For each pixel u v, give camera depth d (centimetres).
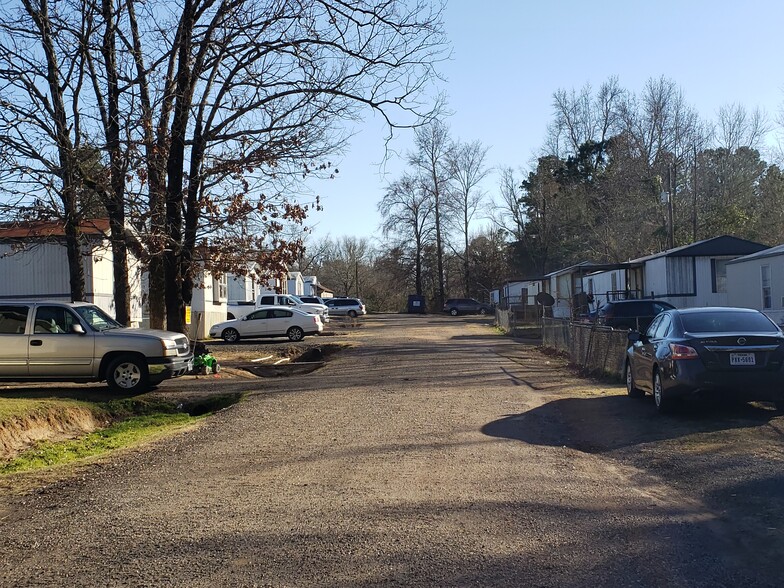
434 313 7669
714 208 4616
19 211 1697
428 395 1362
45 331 1450
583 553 516
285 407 1272
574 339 1923
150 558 521
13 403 1206
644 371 1163
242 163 1722
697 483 704
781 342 978
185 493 707
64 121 1708
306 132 1730
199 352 1917
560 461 816
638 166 5128
